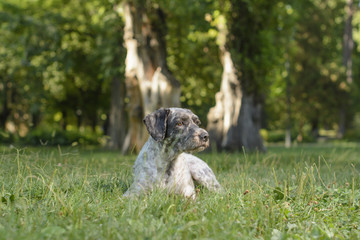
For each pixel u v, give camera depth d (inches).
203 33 641.6
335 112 1574.8
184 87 924.0
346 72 1501.0
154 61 565.9
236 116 613.9
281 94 1537.9
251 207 144.6
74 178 194.9
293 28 695.7
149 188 172.6
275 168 287.1
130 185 194.1
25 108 1268.5
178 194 169.8
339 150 664.4
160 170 174.1
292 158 372.5
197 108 989.2
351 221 143.9
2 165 208.8
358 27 1615.4
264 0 625.0
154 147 176.1
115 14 724.0
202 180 198.7
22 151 238.7
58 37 837.2
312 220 142.7
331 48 1581.0
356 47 1748.3
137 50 569.0
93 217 133.3
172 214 135.0
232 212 137.6
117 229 118.0
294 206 158.2
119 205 149.3
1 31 890.1
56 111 1219.9
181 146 171.0
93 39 905.5
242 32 624.1
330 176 242.1
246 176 220.5
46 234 109.0
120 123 887.7
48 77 972.6
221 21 608.7
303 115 1561.3
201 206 145.7
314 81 1517.0
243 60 628.4
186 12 636.1
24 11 859.4
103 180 202.1
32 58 917.8
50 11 860.6
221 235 110.9
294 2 687.1
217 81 803.4
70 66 881.5
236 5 609.3
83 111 1232.8
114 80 886.4
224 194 170.9
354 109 1625.2
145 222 124.6
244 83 625.3
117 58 772.0
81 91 1174.3
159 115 176.6
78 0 896.3
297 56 1482.5
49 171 205.9
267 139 1679.4
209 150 609.9
